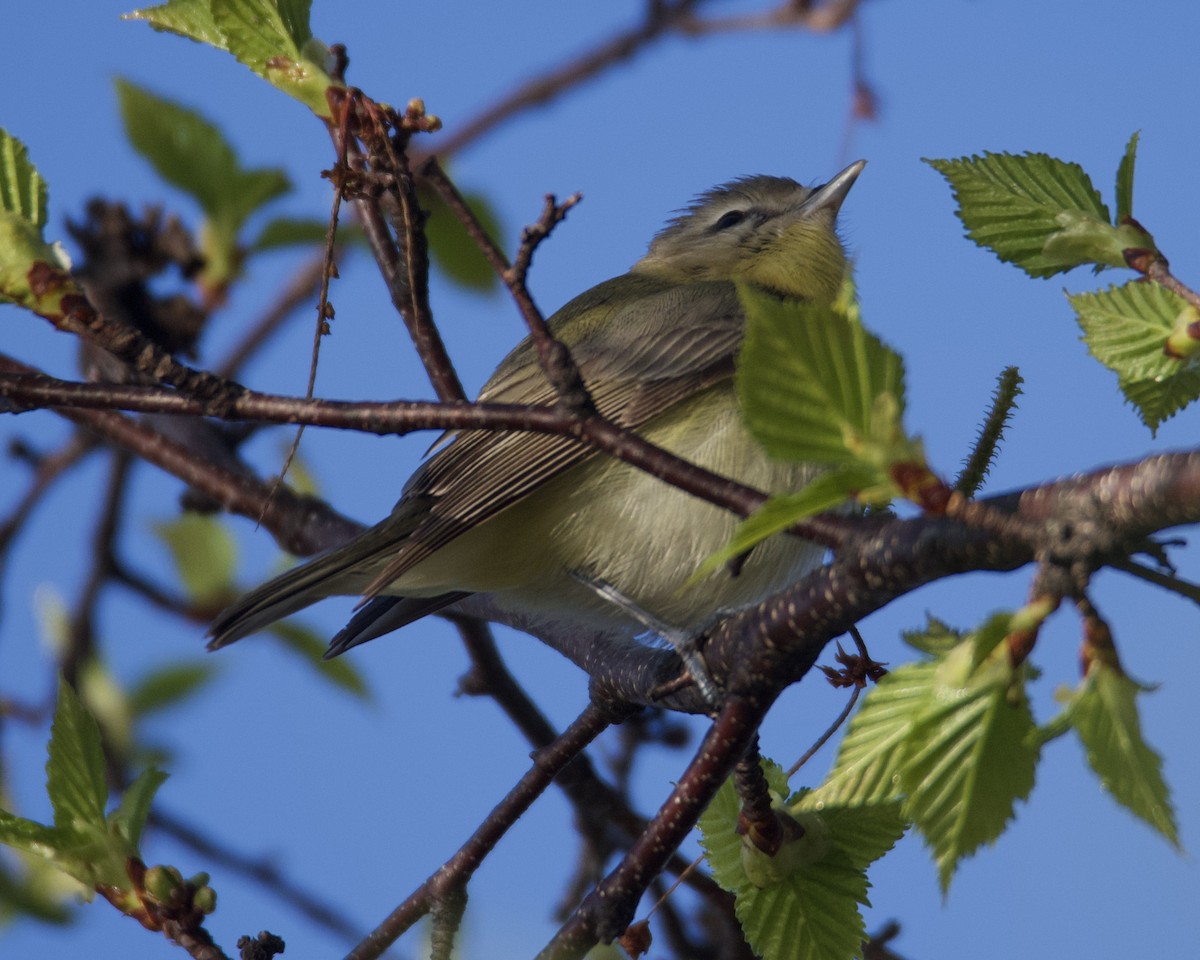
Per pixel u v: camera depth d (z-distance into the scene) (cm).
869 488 520
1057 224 756
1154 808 526
